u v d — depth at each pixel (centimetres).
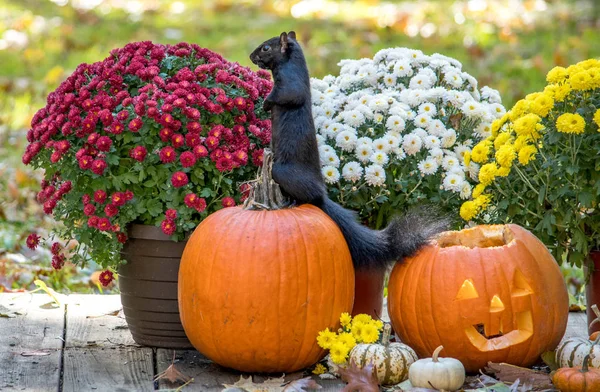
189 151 367
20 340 390
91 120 362
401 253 363
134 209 368
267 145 391
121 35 1225
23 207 667
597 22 1311
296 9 1479
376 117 405
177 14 1416
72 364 362
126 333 407
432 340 350
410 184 402
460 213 386
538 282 348
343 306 354
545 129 380
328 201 374
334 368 350
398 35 1254
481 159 386
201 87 376
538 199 379
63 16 1348
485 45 1166
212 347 348
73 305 447
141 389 336
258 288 337
